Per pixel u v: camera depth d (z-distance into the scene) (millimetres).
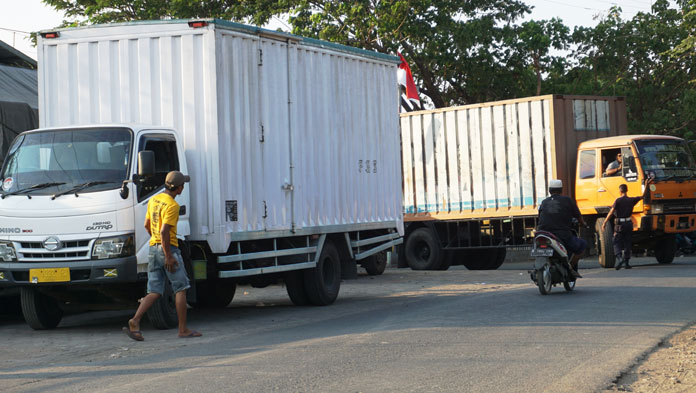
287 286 13227
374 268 19938
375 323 10383
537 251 12828
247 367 7297
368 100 15016
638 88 38281
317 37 31938
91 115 11727
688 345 8164
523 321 9906
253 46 12062
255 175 11961
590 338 8539
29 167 10602
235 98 11625
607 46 36719
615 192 18734
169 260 9641
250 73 11977
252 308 13547
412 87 27469
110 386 6668
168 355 8398
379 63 15391
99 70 11695
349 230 14156
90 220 10133
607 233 18594
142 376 7098
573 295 12648
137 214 10234
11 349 9469
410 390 6176
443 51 34312
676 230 18594
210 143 11172
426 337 8836
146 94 11484
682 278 14914
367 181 14844
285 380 6633
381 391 6156
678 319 9852
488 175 21094
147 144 10602
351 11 31578
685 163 19016
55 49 11922
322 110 13633
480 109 21250
